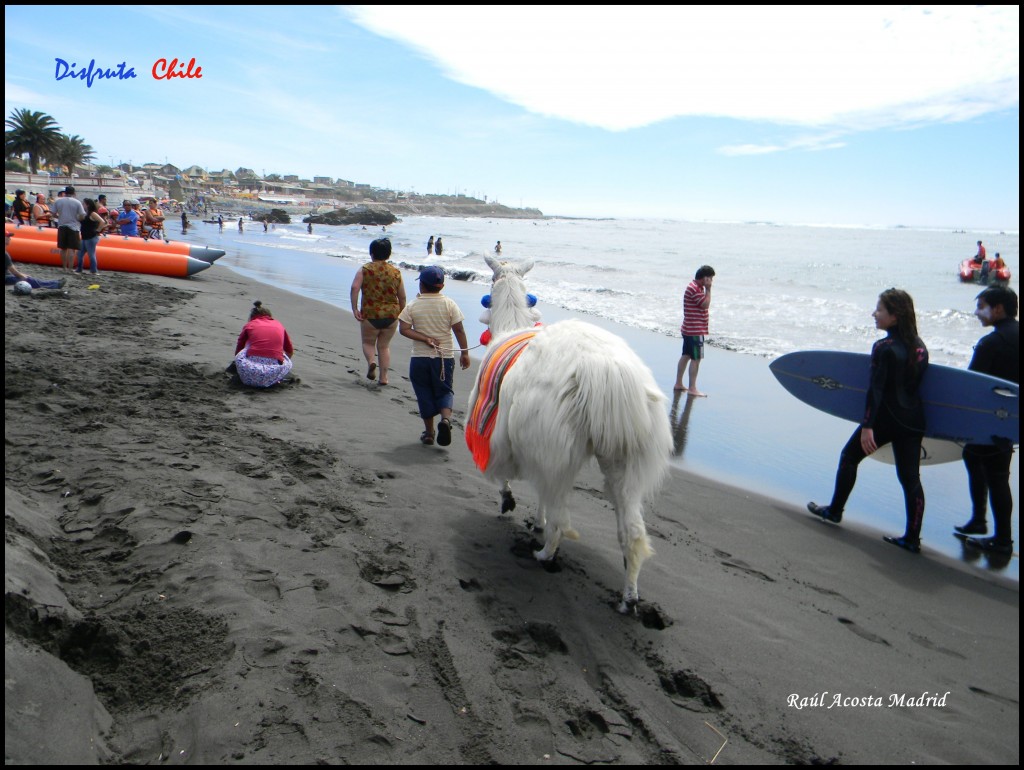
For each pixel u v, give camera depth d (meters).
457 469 5.54
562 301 19.45
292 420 6.28
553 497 3.55
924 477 6.73
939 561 4.80
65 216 14.97
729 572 4.32
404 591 3.52
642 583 3.98
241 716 2.45
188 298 13.45
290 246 40.12
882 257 42.91
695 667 3.19
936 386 4.89
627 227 154.12
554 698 2.83
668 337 13.59
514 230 107.25
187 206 110.88
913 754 2.72
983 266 25.69
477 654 3.04
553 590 3.75
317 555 3.74
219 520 3.94
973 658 3.56
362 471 5.21
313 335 11.31
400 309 8.04
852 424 8.16
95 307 10.91
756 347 12.66
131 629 2.86
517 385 3.61
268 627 2.98
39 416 5.42
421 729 2.54
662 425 3.49
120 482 4.28
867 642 3.62
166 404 6.21
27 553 3.10
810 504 5.57
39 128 60.00
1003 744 2.83
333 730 2.46
